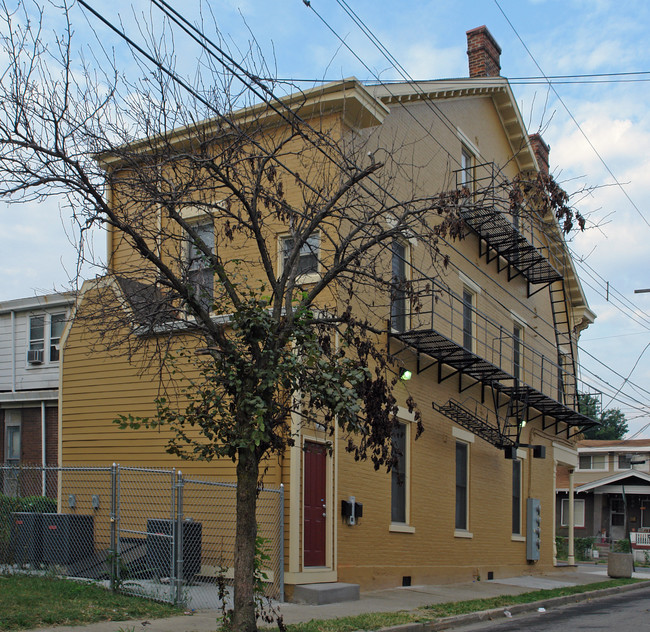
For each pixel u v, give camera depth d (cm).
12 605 979
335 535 1384
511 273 2319
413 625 1095
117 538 1176
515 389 1983
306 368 871
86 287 1551
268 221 1495
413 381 1694
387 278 1596
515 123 2400
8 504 1377
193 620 994
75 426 1617
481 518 1984
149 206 956
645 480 4400
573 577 2281
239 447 849
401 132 1744
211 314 1378
